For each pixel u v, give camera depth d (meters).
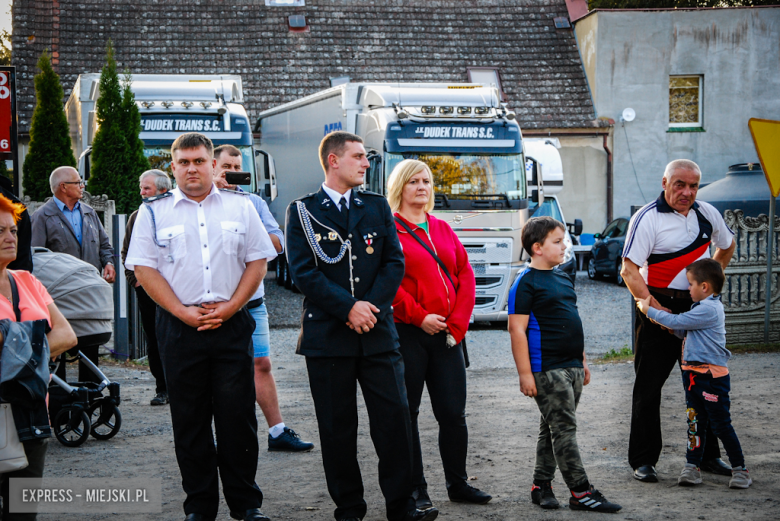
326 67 25.02
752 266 10.73
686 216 5.19
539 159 19.53
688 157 24.81
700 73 24.66
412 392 4.62
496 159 13.51
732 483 4.92
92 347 6.67
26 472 3.38
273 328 13.76
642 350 5.19
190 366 4.16
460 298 4.77
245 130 13.99
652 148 24.70
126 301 10.25
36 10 24.56
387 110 13.62
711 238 5.40
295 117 18.61
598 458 5.66
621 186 24.72
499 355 11.16
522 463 5.58
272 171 15.17
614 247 19.69
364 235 4.30
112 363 10.05
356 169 4.35
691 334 4.99
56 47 24.08
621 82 24.56
